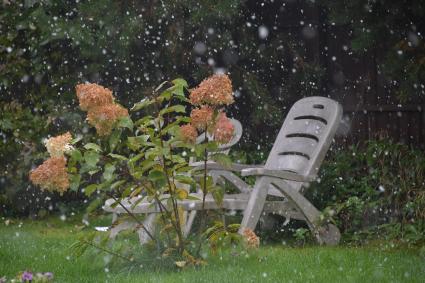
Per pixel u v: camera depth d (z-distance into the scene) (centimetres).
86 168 578
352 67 1071
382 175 891
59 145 564
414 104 989
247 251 645
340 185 889
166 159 594
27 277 562
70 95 1042
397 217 823
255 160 1038
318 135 820
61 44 1054
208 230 621
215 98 569
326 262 634
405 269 597
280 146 856
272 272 586
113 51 995
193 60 1088
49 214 1066
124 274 596
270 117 1055
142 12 1012
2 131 1042
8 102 1059
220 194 618
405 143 1007
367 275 575
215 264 621
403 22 830
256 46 1096
